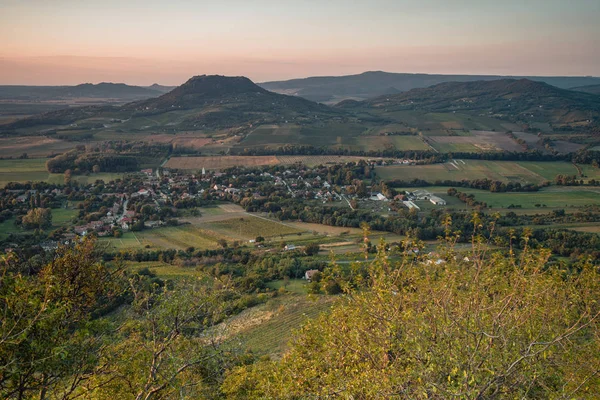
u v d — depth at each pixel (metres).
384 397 10.19
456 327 10.70
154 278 56.94
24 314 10.90
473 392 8.91
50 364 11.05
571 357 11.88
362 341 13.02
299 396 14.16
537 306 12.59
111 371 13.30
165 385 14.22
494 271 14.68
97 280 14.22
